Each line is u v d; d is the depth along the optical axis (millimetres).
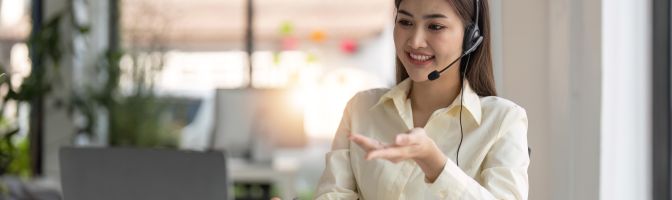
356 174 1612
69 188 1847
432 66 1521
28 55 5723
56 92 6102
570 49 2758
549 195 2771
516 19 2758
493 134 1525
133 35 6301
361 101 1678
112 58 6008
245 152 4793
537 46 2748
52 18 5762
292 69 7383
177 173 1719
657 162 2910
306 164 7059
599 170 2732
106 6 6430
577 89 2756
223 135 4801
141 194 1765
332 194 1620
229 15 7773
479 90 1626
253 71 7211
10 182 4258
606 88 2729
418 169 1540
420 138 1314
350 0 8188
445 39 1495
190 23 7441
